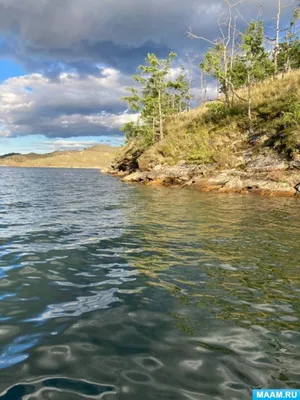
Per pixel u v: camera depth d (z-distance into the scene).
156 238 8.08
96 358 3.05
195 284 4.99
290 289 4.77
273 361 3.02
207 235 8.35
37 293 4.65
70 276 5.38
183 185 24.30
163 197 17.84
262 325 3.71
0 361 2.98
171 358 3.06
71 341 3.35
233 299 4.42
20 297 4.50
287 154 20.00
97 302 4.34
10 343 3.29
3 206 14.65
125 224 9.98
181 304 4.27
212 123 31.06
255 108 28.06
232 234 8.45
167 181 27.30
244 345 3.29
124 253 6.75
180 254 6.64
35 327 3.64
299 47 32.28
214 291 4.71
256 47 25.44
